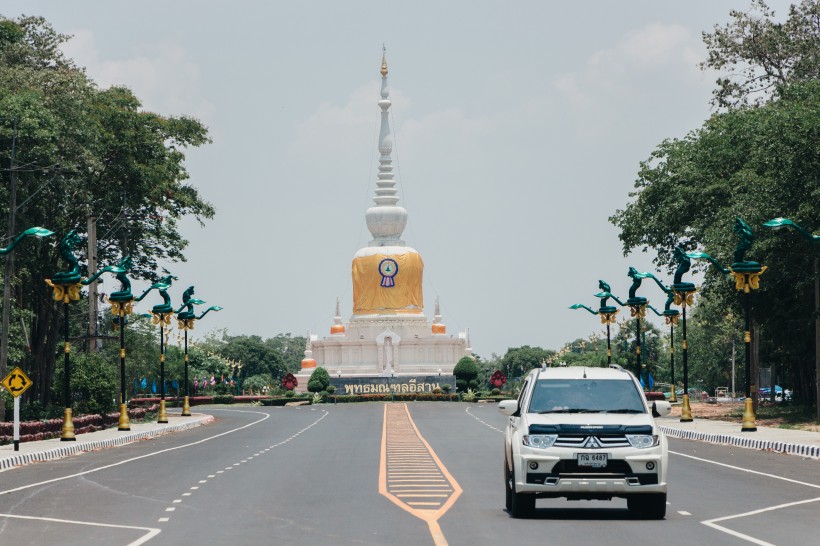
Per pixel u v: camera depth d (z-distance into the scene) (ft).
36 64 288.30
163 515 91.09
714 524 81.76
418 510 91.86
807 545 71.15
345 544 73.36
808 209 213.46
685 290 244.42
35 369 284.41
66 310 200.34
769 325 262.88
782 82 298.97
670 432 213.46
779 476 121.19
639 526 81.00
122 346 238.68
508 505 91.81
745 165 247.29
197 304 331.36
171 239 345.92
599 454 82.89
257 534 78.74
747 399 199.93
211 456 163.53
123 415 236.63
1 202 244.42
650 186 280.10
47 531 82.74
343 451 169.68
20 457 157.48
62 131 246.27
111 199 291.17
